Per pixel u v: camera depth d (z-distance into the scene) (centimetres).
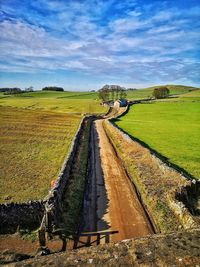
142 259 528
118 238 1595
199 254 543
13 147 4331
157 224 1725
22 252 1414
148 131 5847
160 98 16525
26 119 8025
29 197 2238
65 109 12606
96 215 1908
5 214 1695
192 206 1877
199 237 607
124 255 541
